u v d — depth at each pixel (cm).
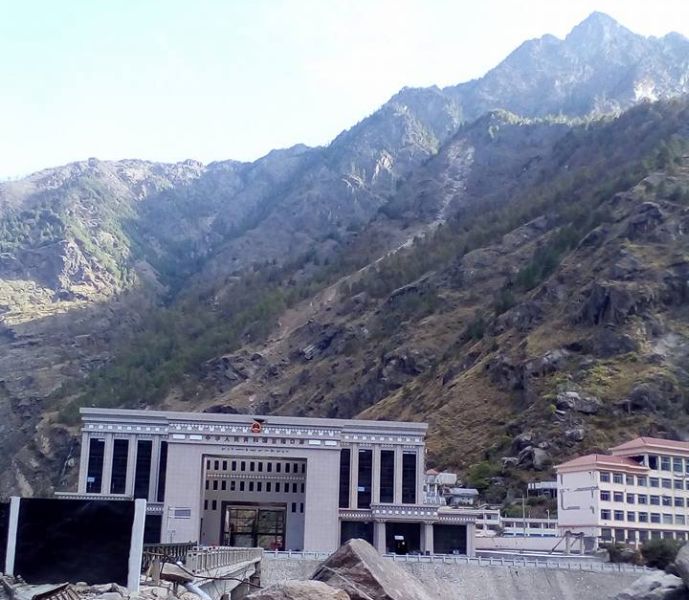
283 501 15512
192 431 14675
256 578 10944
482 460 19762
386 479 15362
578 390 19988
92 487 15125
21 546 4481
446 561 12112
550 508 16862
